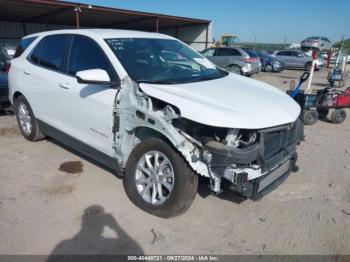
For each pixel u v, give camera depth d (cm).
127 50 366
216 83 362
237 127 275
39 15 2328
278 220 327
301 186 404
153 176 321
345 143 588
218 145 277
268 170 301
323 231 311
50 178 399
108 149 358
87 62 379
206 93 320
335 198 376
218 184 290
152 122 301
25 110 512
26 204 340
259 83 409
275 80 1723
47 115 453
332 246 290
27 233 295
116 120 336
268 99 337
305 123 722
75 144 414
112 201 349
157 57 383
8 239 286
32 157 461
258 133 283
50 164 439
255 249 284
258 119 287
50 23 2883
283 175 343
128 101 321
